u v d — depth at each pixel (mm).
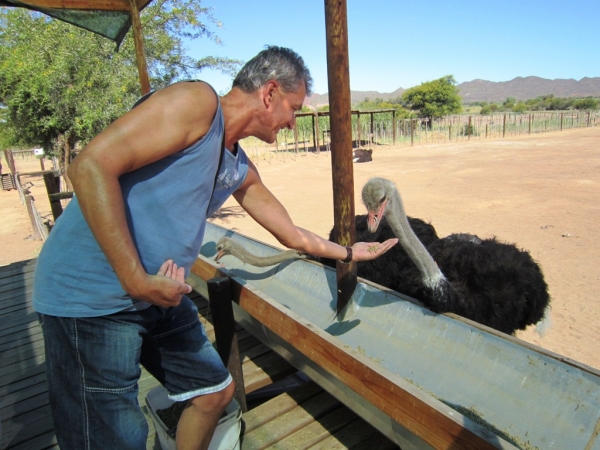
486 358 2402
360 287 3137
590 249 7453
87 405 1574
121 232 1377
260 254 4266
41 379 3369
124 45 9445
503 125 36312
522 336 4891
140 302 1615
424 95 51531
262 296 2393
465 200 11883
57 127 10617
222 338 2590
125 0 4301
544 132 36281
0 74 11047
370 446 2412
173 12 9938
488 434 1343
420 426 1559
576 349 4602
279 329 2279
